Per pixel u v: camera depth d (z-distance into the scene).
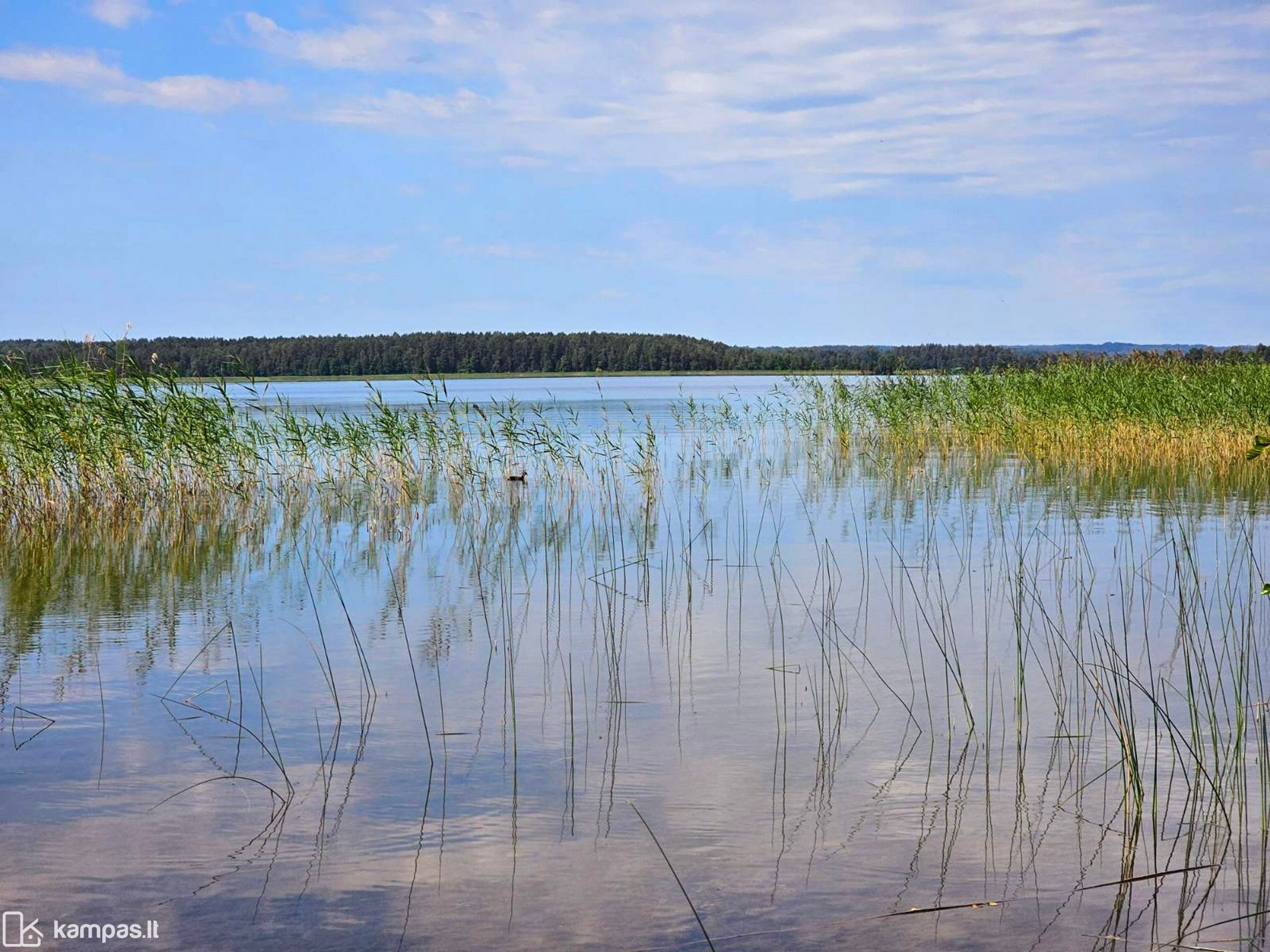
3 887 4.37
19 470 14.23
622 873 4.50
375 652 7.95
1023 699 6.73
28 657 7.80
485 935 4.02
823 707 6.64
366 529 13.84
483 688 7.05
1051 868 4.52
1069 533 12.58
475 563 11.45
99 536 13.23
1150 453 20.97
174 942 3.96
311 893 4.34
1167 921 4.09
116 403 14.94
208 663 7.63
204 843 4.77
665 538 12.91
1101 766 5.65
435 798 5.27
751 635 8.38
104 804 5.19
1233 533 12.38
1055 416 22.88
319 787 5.40
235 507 15.59
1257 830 4.85
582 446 23.22
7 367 14.28
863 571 10.73
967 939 3.97
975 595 9.56
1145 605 9.05
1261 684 6.84
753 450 24.98
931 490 16.88
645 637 8.34
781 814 5.06
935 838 4.80
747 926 4.07
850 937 3.99
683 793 5.31
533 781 5.47
